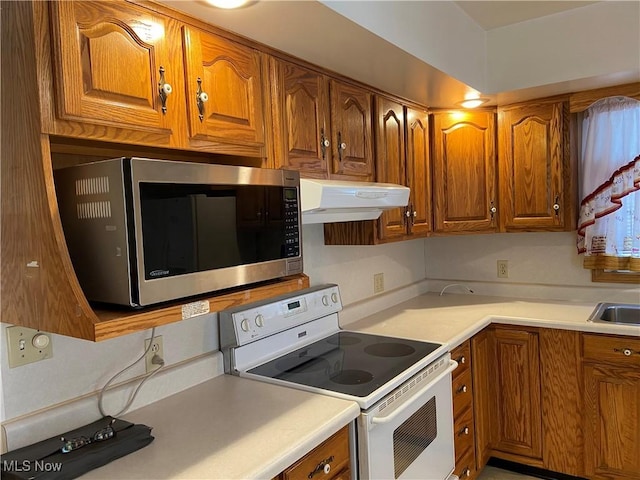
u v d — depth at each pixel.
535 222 2.68
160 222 1.11
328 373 1.76
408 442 1.71
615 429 2.28
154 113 1.21
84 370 1.38
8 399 1.21
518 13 2.30
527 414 2.51
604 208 2.60
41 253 1.07
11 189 1.12
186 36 1.32
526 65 2.41
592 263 2.74
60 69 1.02
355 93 2.12
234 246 1.32
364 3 1.52
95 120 1.08
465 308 2.78
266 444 1.24
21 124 1.06
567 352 2.38
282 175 1.50
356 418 1.49
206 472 1.11
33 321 1.11
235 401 1.54
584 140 2.67
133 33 1.17
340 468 1.45
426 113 2.74
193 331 1.73
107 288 1.10
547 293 2.96
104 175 1.08
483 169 2.76
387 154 2.35
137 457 1.20
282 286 1.49
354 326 2.46
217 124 1.40
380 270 2.88
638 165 2.49
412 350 2.00
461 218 2.79
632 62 2.15
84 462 1.13
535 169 2.66
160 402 1.56
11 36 1.05
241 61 1.51
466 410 2.32
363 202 1.82
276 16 1.39
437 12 2.02
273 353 1.97
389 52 1.76
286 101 1.70
